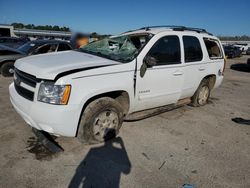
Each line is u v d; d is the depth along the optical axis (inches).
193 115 201.2
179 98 185.6
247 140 158.9
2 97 215.8
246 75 489.4
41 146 131.2
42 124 115.1
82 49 177.8
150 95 154.7
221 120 194.1
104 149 133.1
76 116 117.6
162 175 114.0
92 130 130.6
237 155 137.4
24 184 101.3
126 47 158.4
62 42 342.0
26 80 122.7
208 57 205.0
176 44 170.2
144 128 165.3
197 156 133.2
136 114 157.8
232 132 170.7
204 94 221.8
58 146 128.9
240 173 119.5
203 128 174.2
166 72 160.7
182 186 106.7
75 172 111.7
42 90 112.6
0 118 164.6
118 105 137.6
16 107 128.5
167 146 142.3
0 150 124.6
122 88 134.7
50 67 119.3
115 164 120.2
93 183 105.3
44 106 112.0
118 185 105.1
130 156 128.3
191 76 187.2
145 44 148.4
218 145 148.6
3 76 316.8
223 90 319.6
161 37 157.9
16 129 149.3
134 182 107.8
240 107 237.3
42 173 109.0
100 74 123.9
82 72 117.9
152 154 132.0
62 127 115.6
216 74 221.3
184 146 143.9
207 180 112.3
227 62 796.0
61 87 111.7
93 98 131.6
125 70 134.7
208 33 218.2
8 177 104.6
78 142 137.9
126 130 159.5
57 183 103.5
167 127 170.7
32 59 138.8
